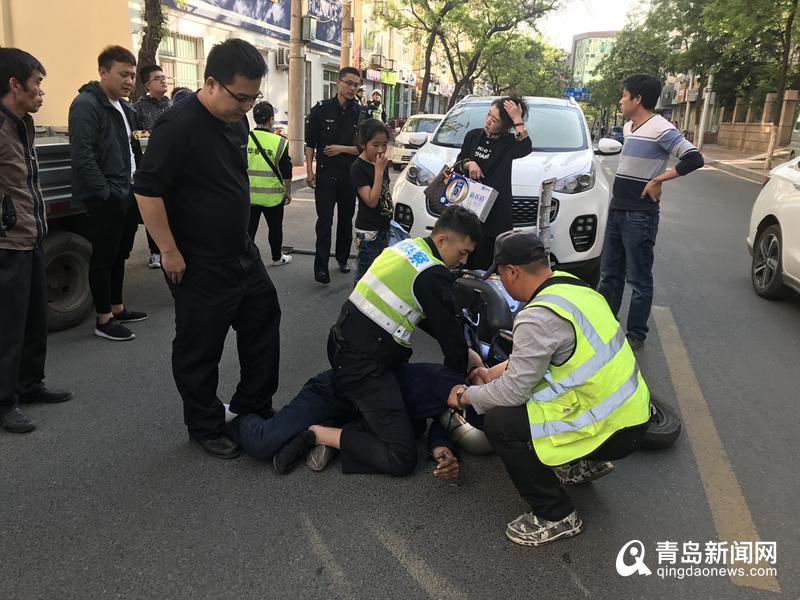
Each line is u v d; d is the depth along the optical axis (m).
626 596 2.37
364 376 3.05
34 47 8.75
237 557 2.48
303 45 15.11
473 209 4.25
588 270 5.52
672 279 6.96
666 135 4.34
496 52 31.05
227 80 2.70
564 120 6.58
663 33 32.88
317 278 6.27
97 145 4.32
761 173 20.34
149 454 3.18
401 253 3.01
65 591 2.28
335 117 6.09
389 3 27.58
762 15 17.27
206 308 2.98
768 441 3.54
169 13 16.20
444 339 2.99
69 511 2.72
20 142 3.22
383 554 2.53
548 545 2.62
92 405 3.66
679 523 2.80
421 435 3.45
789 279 5.80
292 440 3.07
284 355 4.49
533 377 2.47
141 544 2.54
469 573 2.45
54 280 4.73
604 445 2.53
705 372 4.46
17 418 3.34
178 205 2.87
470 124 6.60
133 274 6.36
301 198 11.62
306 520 2.72
